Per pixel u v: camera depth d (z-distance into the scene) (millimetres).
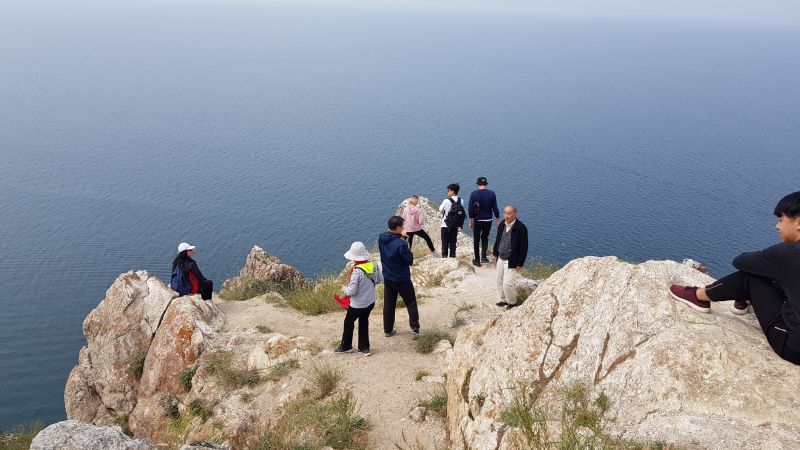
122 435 5914
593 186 183375
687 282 5457
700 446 3791
